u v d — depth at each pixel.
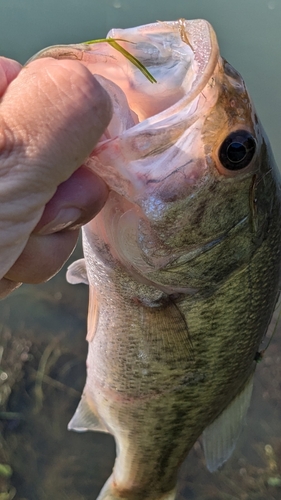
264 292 0.14
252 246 0.13
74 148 0.08
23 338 0.34
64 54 0.11
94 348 0.16
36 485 0.29
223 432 0.17
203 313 0.14
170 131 0.11
